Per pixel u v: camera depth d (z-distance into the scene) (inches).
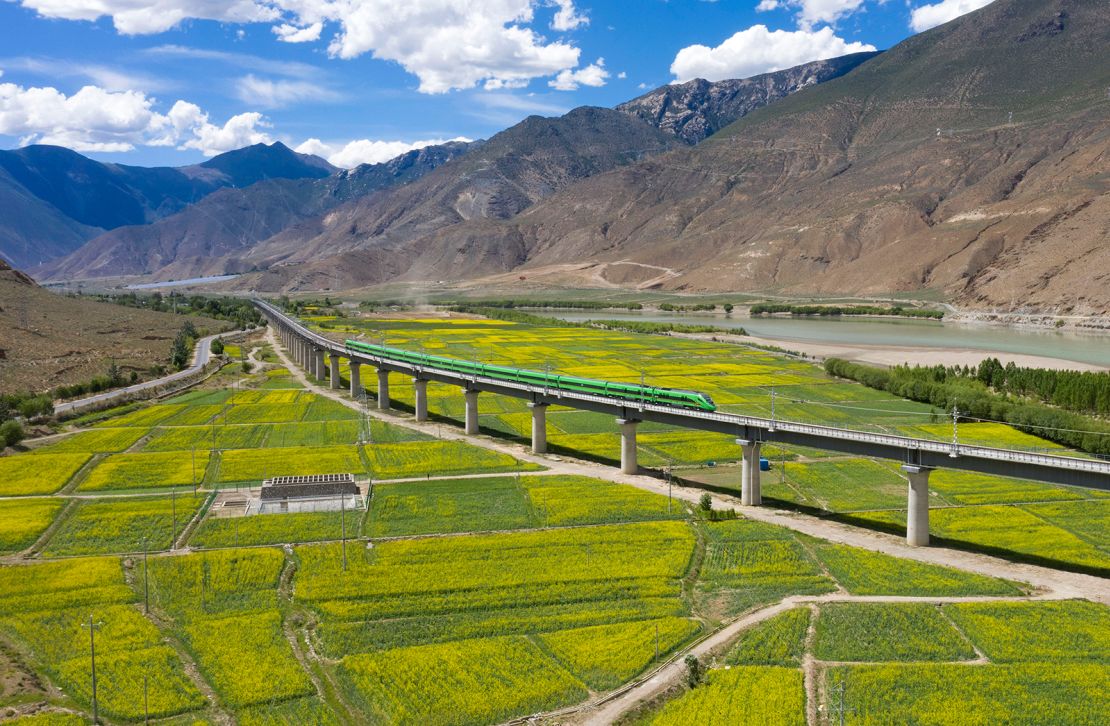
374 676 2950.3
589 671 2989.7
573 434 6643.7
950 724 2625.5
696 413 5054.1
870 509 4793.3
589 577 3752.5
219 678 2923.2
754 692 2802.7
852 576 3752.5
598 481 5241.1
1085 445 5797.2
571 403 5802.2
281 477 5123.0
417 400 7253.9
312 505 4795.8
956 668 2938.0
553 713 2760.8
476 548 4104.3
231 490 5123.0
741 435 4877.0
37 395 7780.5
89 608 3474.4
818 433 4566.9
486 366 6673.2
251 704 2790.4
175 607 3491.6
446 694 2844.5
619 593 3607.3
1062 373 7495.1
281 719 2709.2
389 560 3956.7
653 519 4562.0
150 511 4680.1
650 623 3324.3
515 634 3280.0
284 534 4323.3
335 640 3213.6
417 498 4906.5
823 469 5605.3
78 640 3198.8
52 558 4033.0
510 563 3922.2
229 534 4320.9
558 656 3088.1
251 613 3422.7
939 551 4143.7
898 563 3909.9
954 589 3607.3
